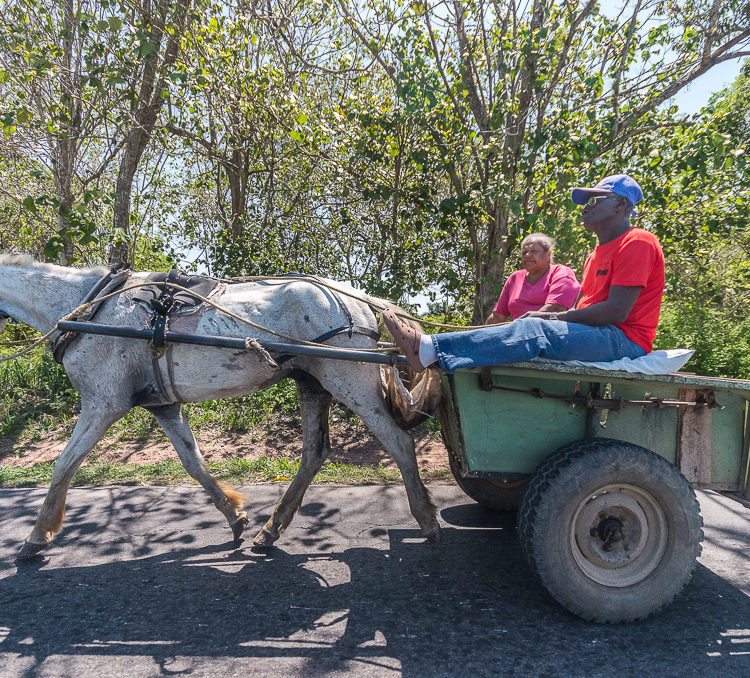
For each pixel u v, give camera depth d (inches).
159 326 127.0
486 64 239.0
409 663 96.8
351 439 244.4
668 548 109.3
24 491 182.5
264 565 134.3
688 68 246.4
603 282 114.2
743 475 121.5
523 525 107.7
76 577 128.3
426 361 109.6
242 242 312.8
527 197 239.1
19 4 249.6
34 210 223.9
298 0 274.4
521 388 114.8
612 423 118.1
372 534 152.3
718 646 102.2
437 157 250.5
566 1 225.6
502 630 106.7
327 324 134.3
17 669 95.3
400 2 247.6
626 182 113.1
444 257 291.1
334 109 269.3
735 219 241.8
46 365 295.0
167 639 104.1
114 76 225.5
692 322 327.0
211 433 247.8
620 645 102.3
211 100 273.7
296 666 96.1
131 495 179.8
